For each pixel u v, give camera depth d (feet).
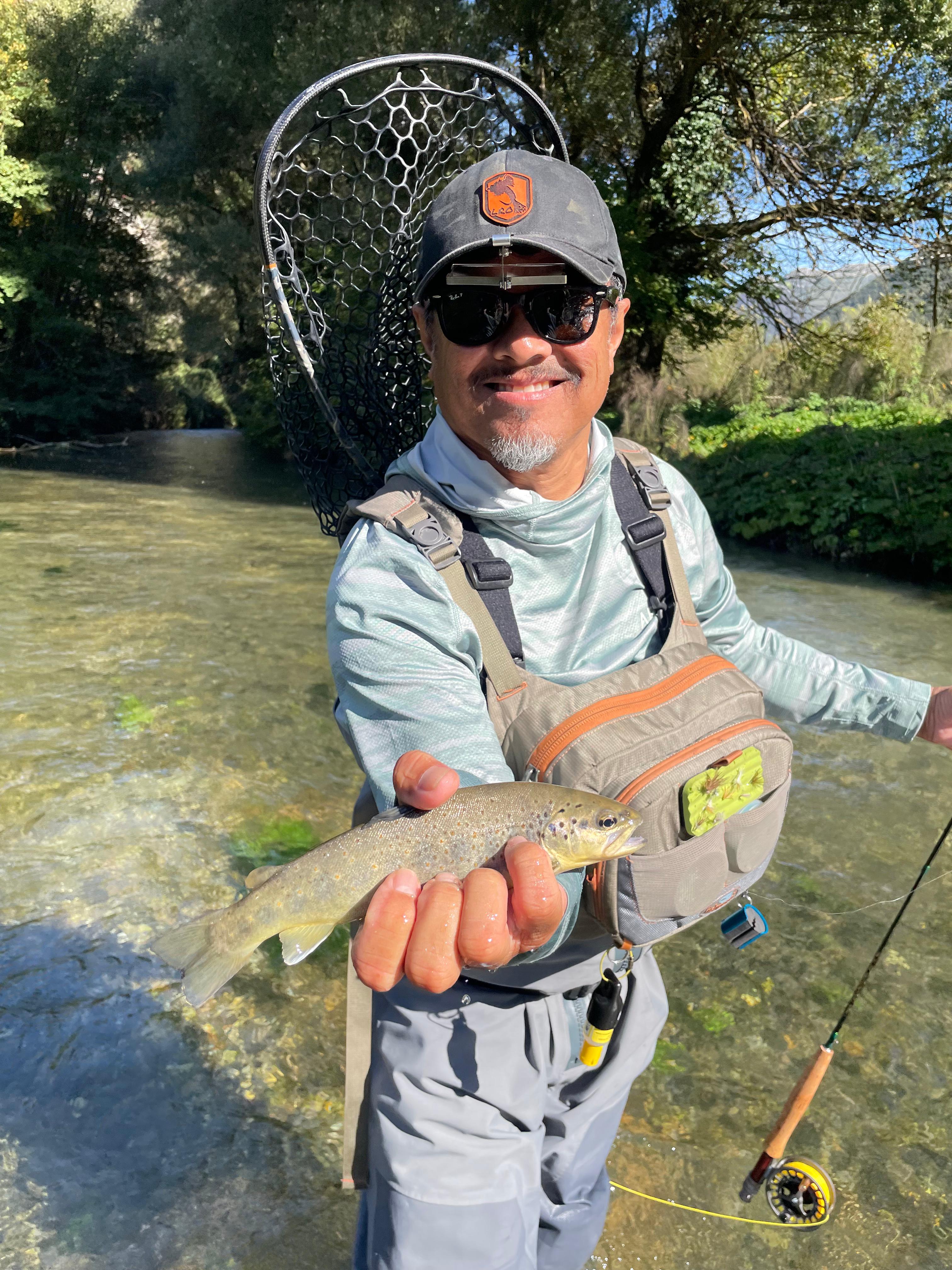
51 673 19.62
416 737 4.17
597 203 4.88
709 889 4.66
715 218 57.47
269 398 77.71
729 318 59.98
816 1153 8.29
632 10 47.47
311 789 14.76
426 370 6.91
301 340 6.36
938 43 45.60
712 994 10.41
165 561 30.73
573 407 4.82
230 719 17.40
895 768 15.80
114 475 58.03
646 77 53.42
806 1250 7.34
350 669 4.38
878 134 50.62
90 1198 7.75
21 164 80.48
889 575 31.50
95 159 84.12
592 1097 5.65
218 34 59.31
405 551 4.67
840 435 43.88
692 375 64.95
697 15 49.01
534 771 4.55
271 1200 7.79
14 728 16.83
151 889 12.05
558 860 3.76
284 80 52.95
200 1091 8.94
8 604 24.97
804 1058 9.47
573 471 5.13
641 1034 5.83
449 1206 4.70
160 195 79.10
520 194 4.63
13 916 11.46
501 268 4.60
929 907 11.98
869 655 21.56
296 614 24.30
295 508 43.88
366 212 6.65
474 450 4.97
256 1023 9.87
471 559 4.78
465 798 3.83
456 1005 5.01
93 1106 8.71
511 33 47.29
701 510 5.87
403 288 6.70
